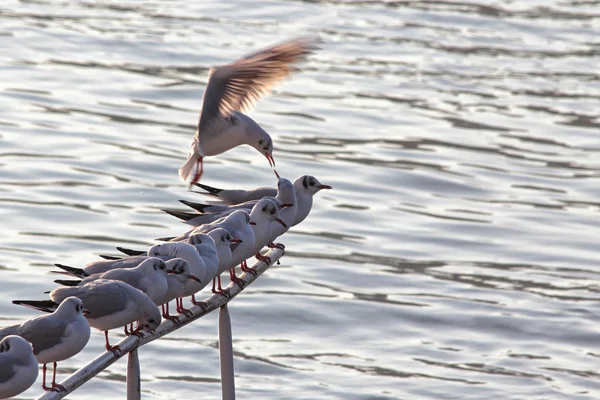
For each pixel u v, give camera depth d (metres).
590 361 19.52
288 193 14.77
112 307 11.02
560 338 20.38
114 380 18.17
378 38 40.09
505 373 18.98
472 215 25.84
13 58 35.34
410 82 35.69
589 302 21.72
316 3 44.22
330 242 24.08
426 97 34.38
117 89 33.09
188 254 11.98
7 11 40.59
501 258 23.69
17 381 9.73
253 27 40.44
